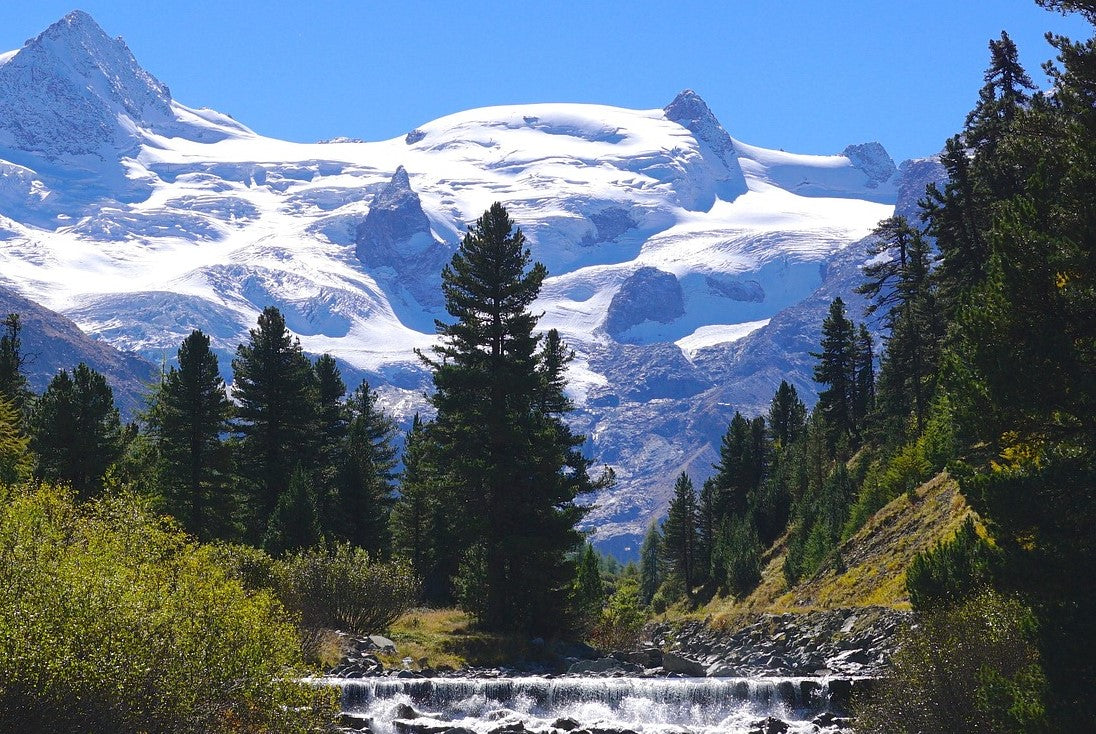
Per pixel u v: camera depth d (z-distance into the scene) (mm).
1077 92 36844
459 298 74812
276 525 80875
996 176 79438
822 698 42250
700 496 172875
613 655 63750
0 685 20453
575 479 74562
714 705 42562
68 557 23844
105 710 21594
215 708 24375
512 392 72812
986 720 27828
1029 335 28625
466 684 42688
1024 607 28531
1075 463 27109
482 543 71562
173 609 24203
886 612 58938
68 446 78938
